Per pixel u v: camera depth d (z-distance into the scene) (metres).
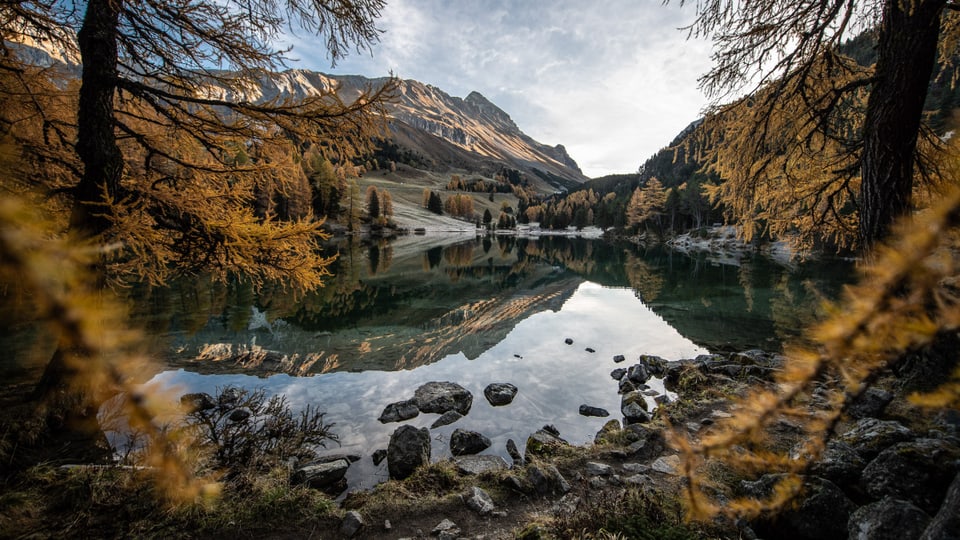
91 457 4.88
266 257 6.90
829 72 6.97
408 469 5.88
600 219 131.88
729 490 4.32
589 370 11.15
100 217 5.50
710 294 22.34
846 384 1.15
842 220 8.16
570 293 25.06
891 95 5.77
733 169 8.67
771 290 22.67
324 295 22.42
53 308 0.74
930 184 5.61
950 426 4.70
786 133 7.72
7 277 0.71
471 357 12.32
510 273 36.12
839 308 1.05
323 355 12.18
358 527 4.24
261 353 11.87
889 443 4.42
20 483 4.31
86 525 3.92
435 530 4.24
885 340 0.96
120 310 0.92
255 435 5.98
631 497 4.20
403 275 32.81
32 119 6.96
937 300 0.89
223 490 4.54
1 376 7.87
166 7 5.82
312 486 5.29
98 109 5.74
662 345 13.35
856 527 3.26
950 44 6.71
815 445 1.32
